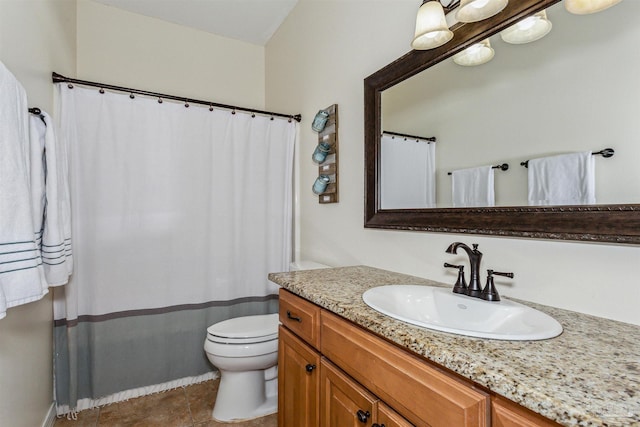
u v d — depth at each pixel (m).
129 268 1.93
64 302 1.79
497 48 1.06
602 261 0.83
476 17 0.95
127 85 2.44
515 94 1.01
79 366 1.85
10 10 1.17
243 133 2.25
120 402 1.91
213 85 2.77
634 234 0.75
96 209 1.85
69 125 1.76
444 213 1.23
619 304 0.80
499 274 0.98
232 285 2.22
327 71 2.01
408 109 1.39
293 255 2.45
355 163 1.76
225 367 1.74
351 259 1.80
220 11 2.48
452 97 1.21
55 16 1.75
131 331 1.95
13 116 0.98
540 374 0.55
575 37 0.87
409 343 0.73
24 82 1.29
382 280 1.32
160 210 2.01
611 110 0.80
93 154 1.84
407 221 1.39
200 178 2.12
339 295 1.09
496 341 0.70
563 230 0.88
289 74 2.51
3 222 0.92
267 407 1.85
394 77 1.45
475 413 0.61
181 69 2.65
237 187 2.24
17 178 0.97
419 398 0.73
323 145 1.95
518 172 1.00
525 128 0.98
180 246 2.06
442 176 1.25
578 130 0.86
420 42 1.12
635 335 0.73
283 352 1.40
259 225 2.31
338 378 1.01
